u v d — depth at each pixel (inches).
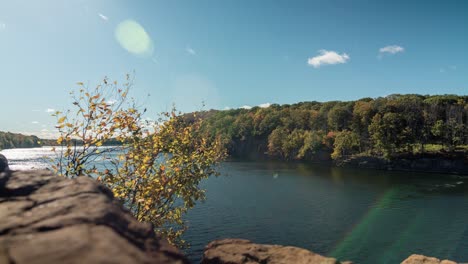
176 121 501.4
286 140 6520.7
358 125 5851.4
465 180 3430.1
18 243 124.0
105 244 125.6
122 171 450.0
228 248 350.6
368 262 1384.1
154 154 471.5
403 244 1576.0
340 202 2452.0
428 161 4338.1
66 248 119.6
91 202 171.2
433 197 2566.4
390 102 5767.7
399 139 4758.9
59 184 198.7
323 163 5639.8
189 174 489.1
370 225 1873.8
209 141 540.4
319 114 7155.5
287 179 3663.9
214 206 2319.1
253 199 2561.5
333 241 1633.9
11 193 184.1
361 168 4820.4
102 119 423.2
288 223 1924.2
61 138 402.9
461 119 4943.4
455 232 1722.4
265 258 329.4
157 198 456.4
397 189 2952.8
